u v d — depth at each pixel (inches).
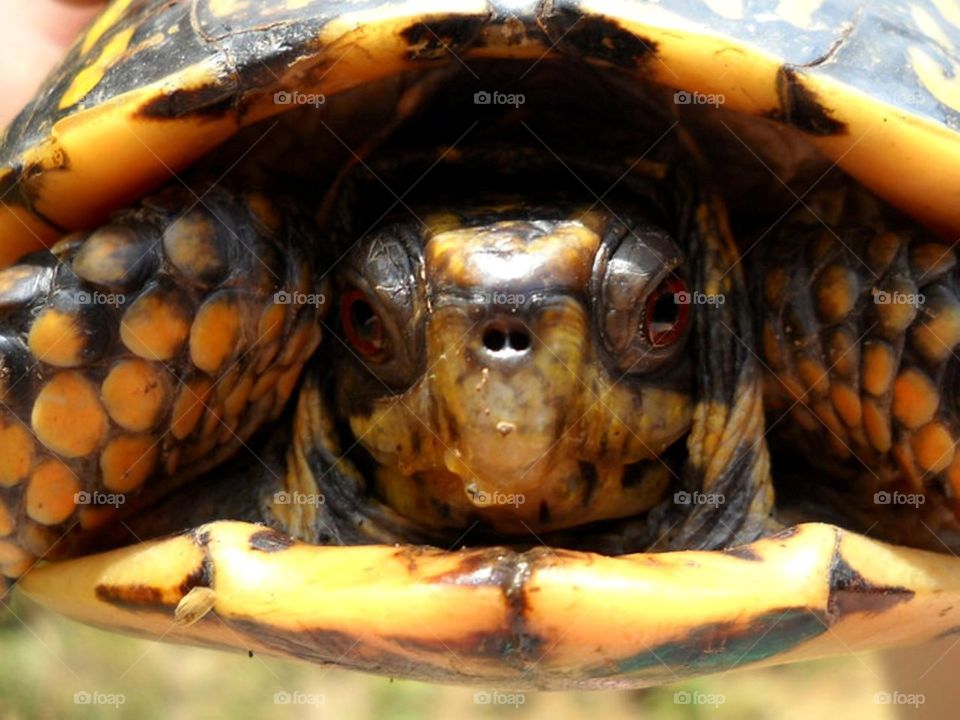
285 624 6.7
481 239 6.9
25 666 13.8
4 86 9.3
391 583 6.7
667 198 7.2
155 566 6.9
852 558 6.8
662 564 6.7
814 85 6.8
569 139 7.2
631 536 7.2
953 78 7.0
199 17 7.1
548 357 6.8
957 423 7.0
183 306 7.1
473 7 6.8
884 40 7.0
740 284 7.3
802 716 15.3
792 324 7.2
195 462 7.4
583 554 6.7
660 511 7.2
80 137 7.0
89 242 7.0
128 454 7.2
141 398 7.1
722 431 7.2
